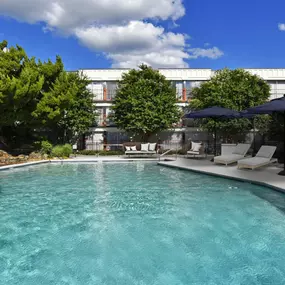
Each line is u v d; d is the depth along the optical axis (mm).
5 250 4254
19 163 14297
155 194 7672
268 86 22984
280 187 7293
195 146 17594
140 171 12172
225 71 23047
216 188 8250
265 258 3885
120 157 18000
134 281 3383
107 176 10820
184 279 3404
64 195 7656
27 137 20391
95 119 24062
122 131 25359
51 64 18062
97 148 25594
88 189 8406
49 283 3359
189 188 8352
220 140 24344
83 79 22828
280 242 4371
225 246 4285
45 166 14070
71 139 24641
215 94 20078
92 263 3842
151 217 5703
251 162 10617
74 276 3518
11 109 15297
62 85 17641
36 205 6664
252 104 20312
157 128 21750
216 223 5258
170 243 4434
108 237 4703
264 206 6227
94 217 5750
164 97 21391
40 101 16625
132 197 7371
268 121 20000
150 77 22938
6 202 6941
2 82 13969
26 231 5004
